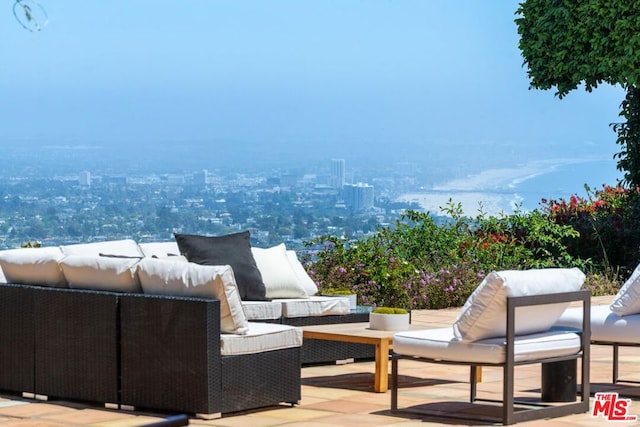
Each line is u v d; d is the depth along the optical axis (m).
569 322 6.59
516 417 5.61
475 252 12.60
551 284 5.82
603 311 6.76
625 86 13.70
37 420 5.79
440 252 12.59
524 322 5.77
